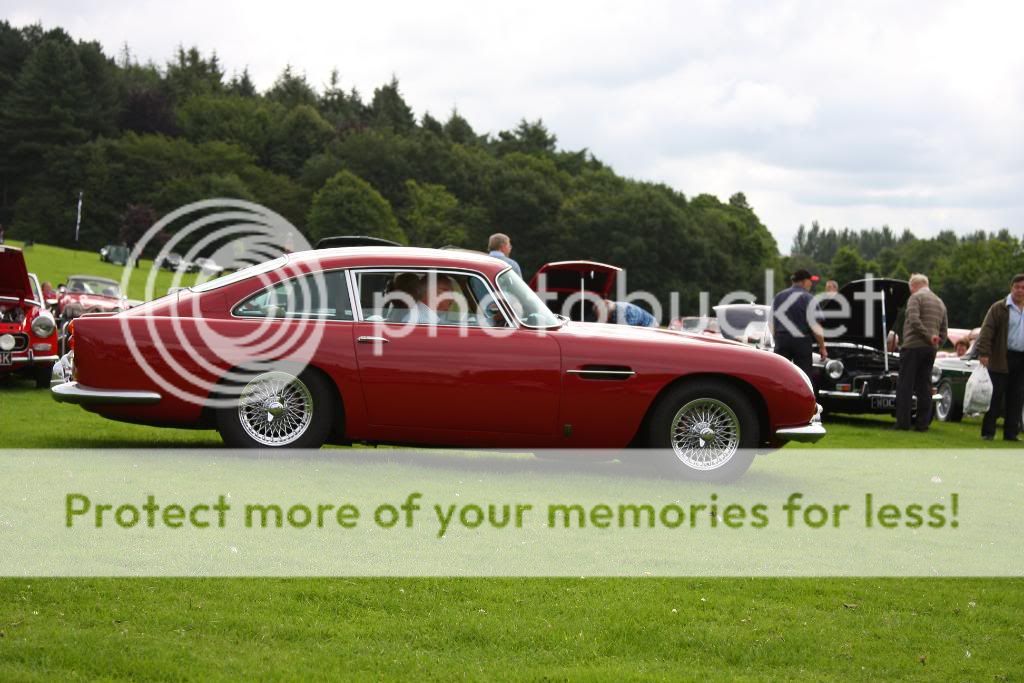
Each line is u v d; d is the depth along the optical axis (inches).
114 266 3014.3
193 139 5502.0
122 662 141.9
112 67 5885.8
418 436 307.7
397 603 174.4
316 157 5315.0
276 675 140.6
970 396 515.2
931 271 6653.5
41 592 171.8
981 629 174.4
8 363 535.8
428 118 6717.5
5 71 5408.5
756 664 154.1
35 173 4943.4
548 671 146.6
